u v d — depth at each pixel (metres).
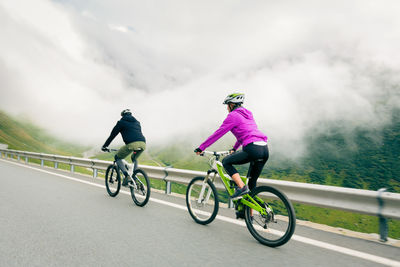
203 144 3.77
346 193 3.94
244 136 3.51
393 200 3.50
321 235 3.80
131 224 3.97
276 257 2.93
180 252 2.98
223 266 2.66
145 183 5.04
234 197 3.57
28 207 4.70
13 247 2.94
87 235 3.41
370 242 3.56
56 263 2.58
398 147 167.62
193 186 4.38
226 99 3.78
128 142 5.29
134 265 2.60
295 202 4.64
